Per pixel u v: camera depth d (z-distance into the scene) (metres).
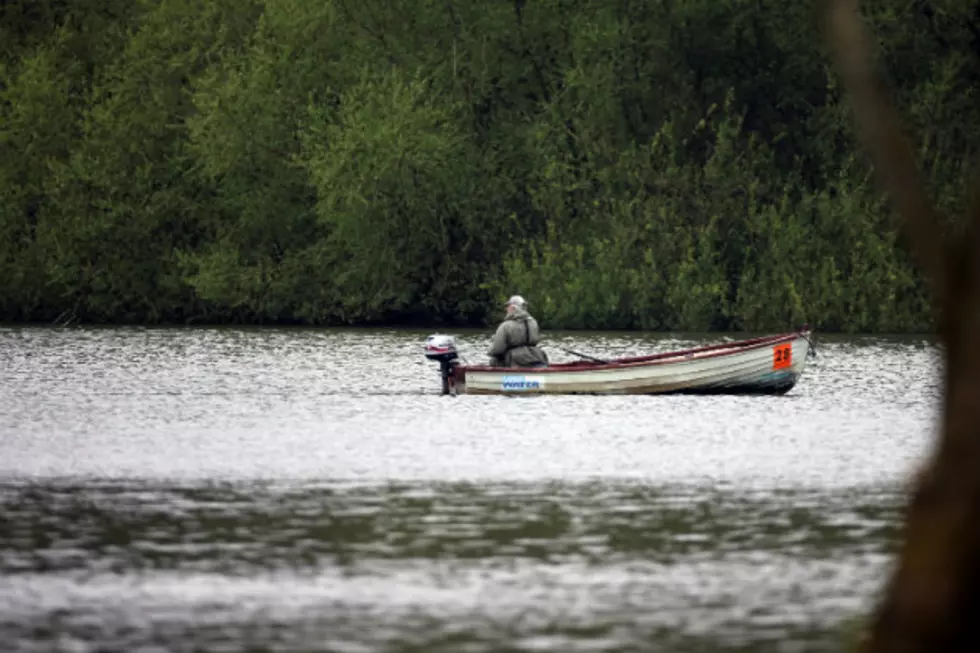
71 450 84.31
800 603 44.41
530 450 84.19
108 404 112.44
